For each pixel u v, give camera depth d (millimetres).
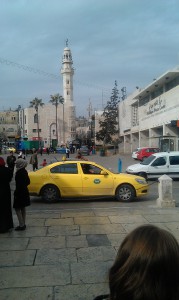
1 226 8633
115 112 86062
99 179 13961
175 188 18422
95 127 104312
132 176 14188
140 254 1553
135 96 58906
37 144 79125
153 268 1525
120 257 1617
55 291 5293
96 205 13188
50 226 9344
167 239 1590
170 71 40125
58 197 13977
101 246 7441
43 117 119188
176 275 1539
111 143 85938
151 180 22062
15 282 5641
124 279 1552
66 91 123938
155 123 48031
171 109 40750
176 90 39219
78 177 13945
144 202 13820
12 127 130000
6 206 8695
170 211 11180
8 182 8742
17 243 7762
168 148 38938
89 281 5629
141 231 1643
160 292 1509
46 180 13930
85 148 64438
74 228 9070
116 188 13961
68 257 6785
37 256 6859
